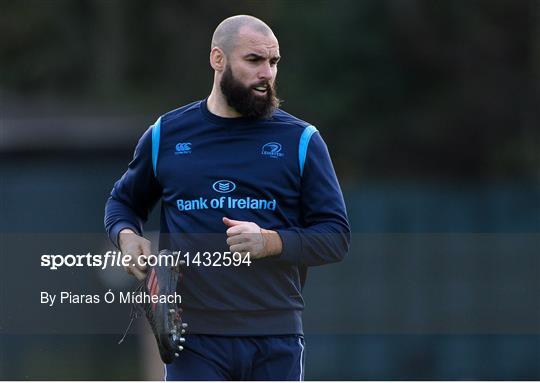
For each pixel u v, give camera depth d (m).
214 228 18.61
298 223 19.02
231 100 18.59
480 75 104.25
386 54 102.94
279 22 104.25
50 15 131.38
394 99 103.38
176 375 18.83
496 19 104.69
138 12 130.50
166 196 19.06
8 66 131.38
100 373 49.81
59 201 56.09
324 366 50.75
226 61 18.62
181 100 118.50
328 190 18.83
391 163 103.69
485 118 104.25
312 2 103.94
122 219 19.53
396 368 50.88
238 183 18.64
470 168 104.62
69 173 56.78
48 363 49.00
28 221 55.97
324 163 18.92
